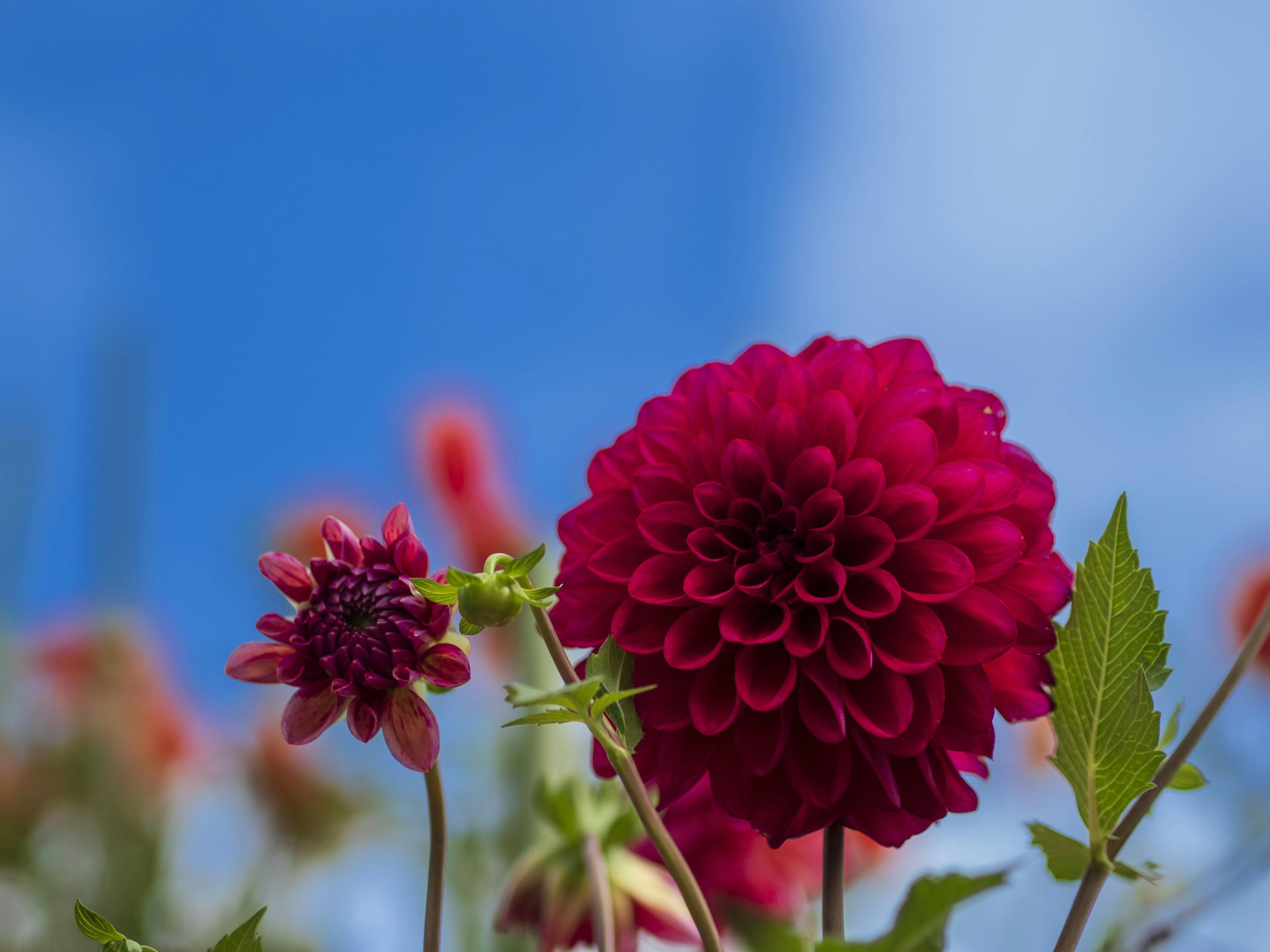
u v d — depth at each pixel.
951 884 0.43
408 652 0.46
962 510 0.49
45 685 1.16
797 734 0.49
